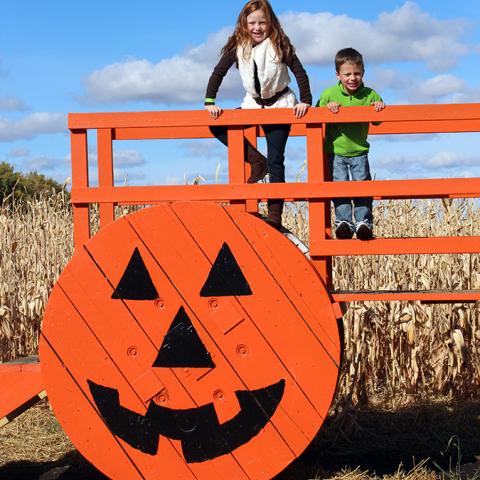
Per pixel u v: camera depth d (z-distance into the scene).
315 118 4.65
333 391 4.46
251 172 5.06
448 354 7.34
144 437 4.55
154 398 4.55
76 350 4.57
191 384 4.53
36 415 6.80
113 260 4.57
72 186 4.75
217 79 5.01
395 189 4.60
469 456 5.68
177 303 4.54
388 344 7.64
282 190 4.68
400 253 4.64
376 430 6.39
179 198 4.72
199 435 4.53
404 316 7.16
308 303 4.47
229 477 4.52
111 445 4.57
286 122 4.67
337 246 4.70
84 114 4.74
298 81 4.97
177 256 4.54
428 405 6.99
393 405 7.07
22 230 8.95
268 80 5.02
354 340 6.84
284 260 4.48
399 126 5.53
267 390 4.50
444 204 7.72
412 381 7.38
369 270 7.90
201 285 4.53
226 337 4.52
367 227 4.69
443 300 4.79
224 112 4.70
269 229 4.48
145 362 4.55
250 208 4.92
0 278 8.20
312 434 4.48
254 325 4.50
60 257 8.64
